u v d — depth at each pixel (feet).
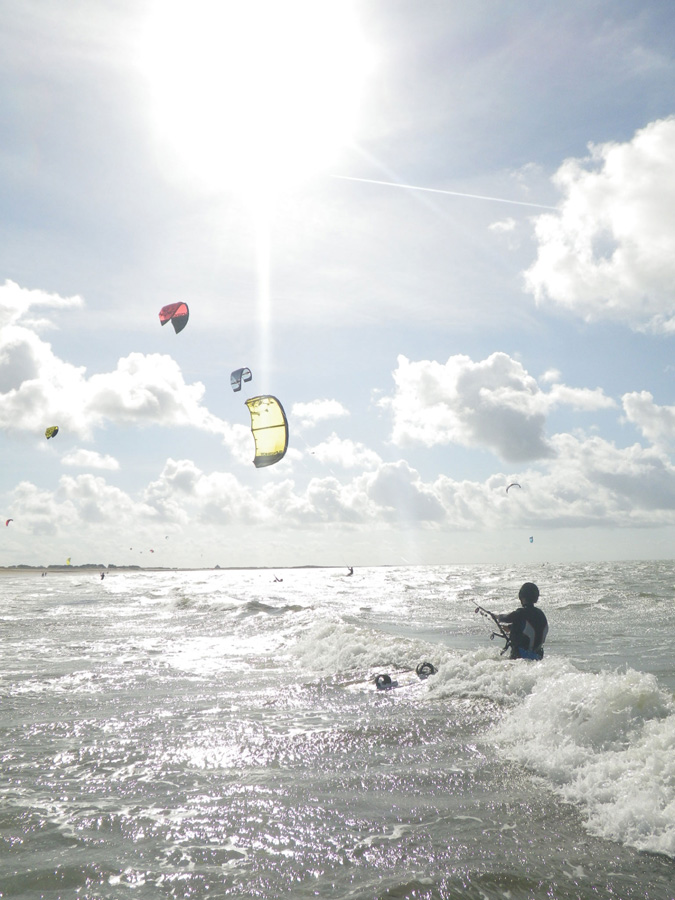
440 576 223.30
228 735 20.07
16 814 13.96
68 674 31.68
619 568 238.68
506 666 26.05
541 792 14.79
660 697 16.89
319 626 47.70
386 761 17.34
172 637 48.32
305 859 11.71
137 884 10.84
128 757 17.94
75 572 477.77
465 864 11.44
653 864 11.32
